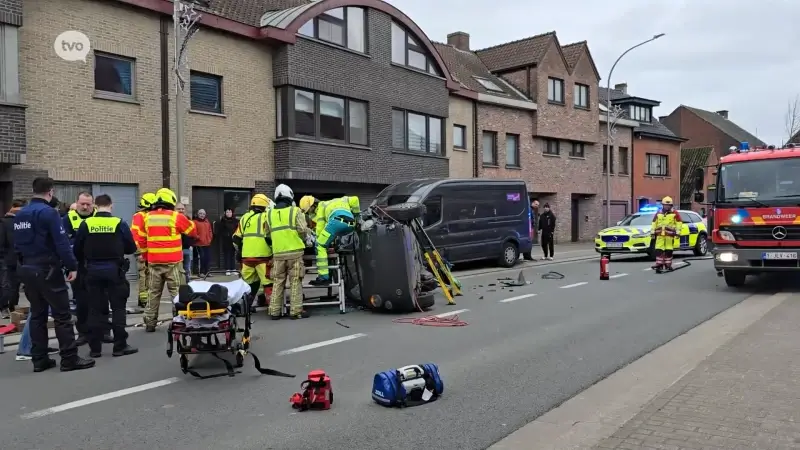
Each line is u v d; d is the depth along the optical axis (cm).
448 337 821
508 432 475
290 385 611
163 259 903
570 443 444
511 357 707
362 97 2005
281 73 1780
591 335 820
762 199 1152
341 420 507
